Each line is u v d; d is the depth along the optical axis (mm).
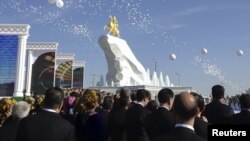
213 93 7676
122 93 8750
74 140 5145
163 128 6523
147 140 7742
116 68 66625
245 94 6578
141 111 7898
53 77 42500
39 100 9352
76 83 61750
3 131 5805
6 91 34312
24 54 34938
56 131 4988
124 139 8289
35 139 4930
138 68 70688
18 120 5945
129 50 70500
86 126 7809
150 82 73562
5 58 34656
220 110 7340
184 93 4039
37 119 5129
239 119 6348
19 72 34438
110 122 8375
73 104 10305
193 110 3865
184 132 3809
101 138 7762
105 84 67375
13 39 34906
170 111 6758
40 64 42750
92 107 7969
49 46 43156
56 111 5344
